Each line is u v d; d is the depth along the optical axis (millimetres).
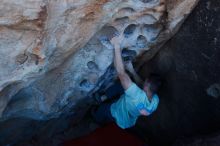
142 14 2967
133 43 3326
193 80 3609
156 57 3734
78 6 2568
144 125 4488
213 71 3400
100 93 3996
